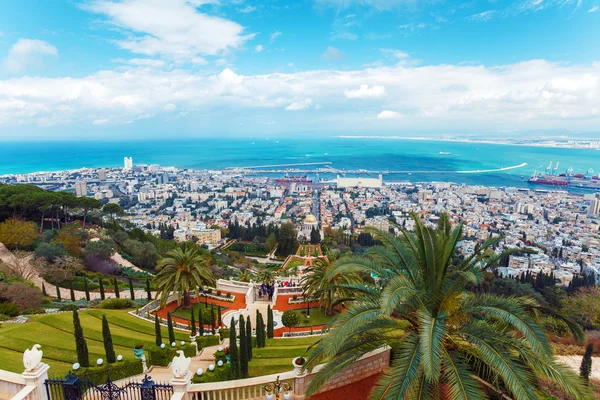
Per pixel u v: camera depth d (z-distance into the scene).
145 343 22.28
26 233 51.53
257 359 19.89
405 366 10.09
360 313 10.71
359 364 14.33
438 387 10.33
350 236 105.50
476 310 11.12
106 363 17.20
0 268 39.62
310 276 34.88
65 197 66.00
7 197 60.88
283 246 94.12
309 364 12.20
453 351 11.29
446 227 14.42
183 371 12.39
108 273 54.47
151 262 63.34
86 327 24.11
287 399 12.84
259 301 39.28
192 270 33.88
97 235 65.50
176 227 132.00
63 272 45.28
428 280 12.03
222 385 12.78
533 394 9.22
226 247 105.69
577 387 9.46
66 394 12.01
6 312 28.75
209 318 27.73
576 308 37.34
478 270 11.32
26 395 11.48
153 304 34.03
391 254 13.47
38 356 12.13
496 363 9.78
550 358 9.86
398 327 12.16
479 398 9.47
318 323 32.56
